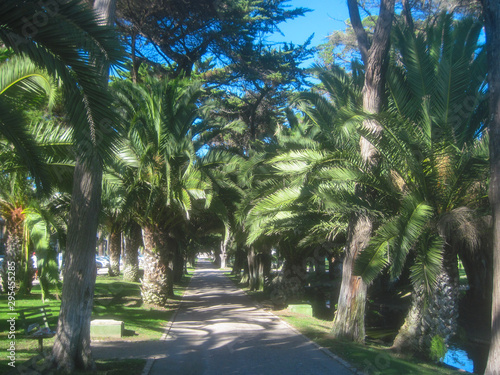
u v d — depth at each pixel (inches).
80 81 215.6
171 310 614.5
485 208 369.1
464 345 527.5
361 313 432.8
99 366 289.4
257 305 711.7
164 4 655.1
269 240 732.7
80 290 273.7
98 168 281.9
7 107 263.9
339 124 320.8
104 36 204.8
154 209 610.5
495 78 247.4
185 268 1761.8
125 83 523.5
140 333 427.8
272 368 307.0
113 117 227.8
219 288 1120.2
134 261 1045.8
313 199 432.8
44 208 545.3
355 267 335.0
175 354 343.3
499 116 244.4
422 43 404.2
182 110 547.5
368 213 394.6
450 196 363.3
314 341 405.4
